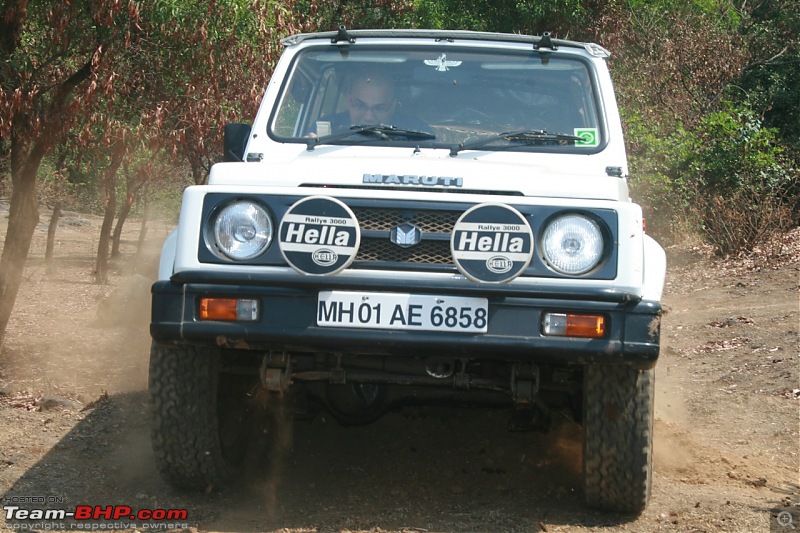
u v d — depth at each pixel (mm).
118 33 14773
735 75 44594
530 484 9883
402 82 10484
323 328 8062
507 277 7902
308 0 27641
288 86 10570
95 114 15070
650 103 41312
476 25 41938
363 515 8781
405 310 8016
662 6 47312
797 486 10281
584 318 7918
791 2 57344
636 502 8609
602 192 8469
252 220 8211
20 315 21234
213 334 8109
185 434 8742
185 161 30797
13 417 12062
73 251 43375
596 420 8414
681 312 22797
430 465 10531
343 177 8578
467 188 8484
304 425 11938
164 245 8828
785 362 16391
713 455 11367
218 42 15352
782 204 33469
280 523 8516
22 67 14695
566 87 10352
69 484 9508
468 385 8664
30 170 14891
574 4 42719
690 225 34656
